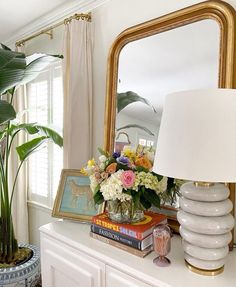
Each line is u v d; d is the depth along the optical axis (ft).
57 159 8.29
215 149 2.75
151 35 5.27
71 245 4.44
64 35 6.60
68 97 6.44
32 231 9.37
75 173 5.95
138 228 3.99
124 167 4.26
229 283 3.27
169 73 5.02
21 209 9.04
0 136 6.89
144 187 4.04
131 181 3.92
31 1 6.72
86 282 4.20
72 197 5.70
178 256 3.94
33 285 6.78
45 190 8.78
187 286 3.21
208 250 3.38
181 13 4.73
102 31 6.37
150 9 5.43
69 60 6.44
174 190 4.45
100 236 4.40
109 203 4.44
